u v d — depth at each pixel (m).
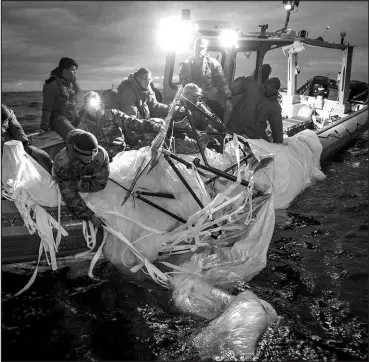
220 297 3.47
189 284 3.55
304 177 5.97
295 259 4.27
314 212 5.37
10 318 3.36
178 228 3.79
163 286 3.73
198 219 3.82
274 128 5.98
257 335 3.07
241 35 6.54
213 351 2.96
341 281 3.86
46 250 3.80
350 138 8.15
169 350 3.02
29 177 3.69
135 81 4.59
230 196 4.16
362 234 4.75
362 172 6.88
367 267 4.07
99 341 3.12
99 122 4.05
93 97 4.07
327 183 6.36
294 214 5.31
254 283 3.85
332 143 7.50
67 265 4.01
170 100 6.39
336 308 3.47
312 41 7.53
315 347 3.01
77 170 3.43
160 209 3.80
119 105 4.75
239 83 5.92
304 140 6.57
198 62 5.55
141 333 3.21
